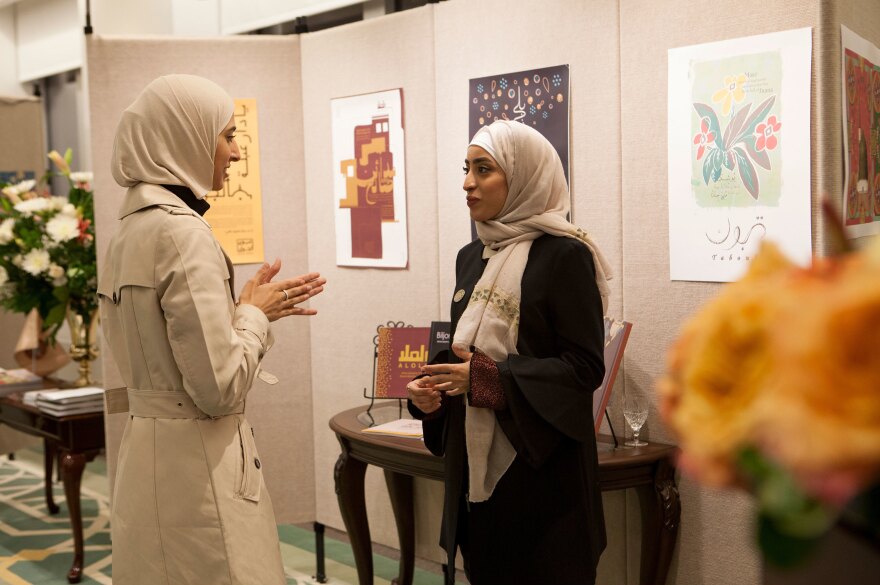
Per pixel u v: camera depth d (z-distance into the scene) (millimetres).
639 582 2926
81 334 4594
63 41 6570
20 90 7207
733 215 2668
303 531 4320
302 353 4039
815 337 492
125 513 2150
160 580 2098
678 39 2760
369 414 3355
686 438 564
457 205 3439
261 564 2135
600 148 2979
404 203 3637
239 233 3943
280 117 3977
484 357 2105
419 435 2969
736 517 2674
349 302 3879
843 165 2535
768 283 557
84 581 3811
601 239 2992
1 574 3904
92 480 5520
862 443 465
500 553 2162
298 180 4020
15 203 4566
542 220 2240
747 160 2627
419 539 3596
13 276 4422
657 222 2846
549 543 2115
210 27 4766
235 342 2064
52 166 6918
